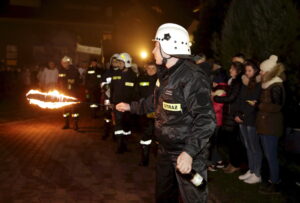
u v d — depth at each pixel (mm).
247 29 7465
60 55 31719
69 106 10703
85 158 7395
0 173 6277
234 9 8039
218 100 5988
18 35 31250
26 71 24766
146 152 6867
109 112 9156
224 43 8234
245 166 6742
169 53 3455
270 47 6727
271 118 5227
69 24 31688
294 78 6414
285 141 6473
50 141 8969
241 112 5766
